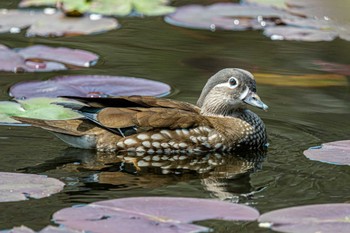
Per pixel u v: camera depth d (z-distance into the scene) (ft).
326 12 70.54
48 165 44.45
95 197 39.86
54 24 66.95
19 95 52.44
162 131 48.29
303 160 46.11
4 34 65.87
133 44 64.90
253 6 73.10
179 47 64.59
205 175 44.29
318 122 51.67
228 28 68.28
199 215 35.91
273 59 62.54
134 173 44.14
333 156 45.37
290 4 72.84
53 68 58.03
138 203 37.04
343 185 42.06
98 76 55.98
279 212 36.58
